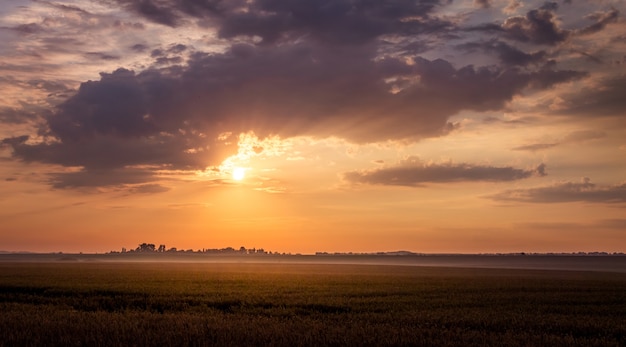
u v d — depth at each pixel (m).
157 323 22.75
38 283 50.78
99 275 69.75
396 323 25.36
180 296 39.72
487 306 34.91
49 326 21.39
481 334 21.72
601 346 20.00
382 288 49.97
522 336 21.41
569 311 32.22
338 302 36.41
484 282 60.69
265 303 35.56
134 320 23.55
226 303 35.75
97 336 19.33
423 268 134.62
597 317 28.86
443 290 48.06
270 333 20.33
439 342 19.41
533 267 161.88
